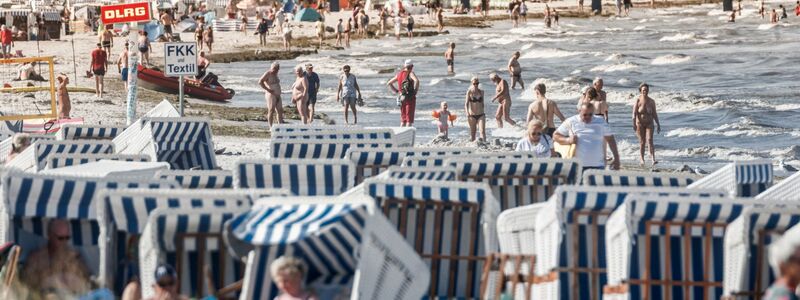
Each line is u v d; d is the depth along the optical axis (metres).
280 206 30.23
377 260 28.92
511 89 182.38
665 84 191.62
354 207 28.97
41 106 134.38
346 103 122.62
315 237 30.20
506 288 34.31
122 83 169.50
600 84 86.94
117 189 32.47
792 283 23.66
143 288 31.20
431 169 44.22
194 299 30.80
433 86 192.12
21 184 34.88
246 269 30.31
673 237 31.11
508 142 107.19
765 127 128.38
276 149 56.50
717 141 121.12
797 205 31.03
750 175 50.19
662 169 92.81
